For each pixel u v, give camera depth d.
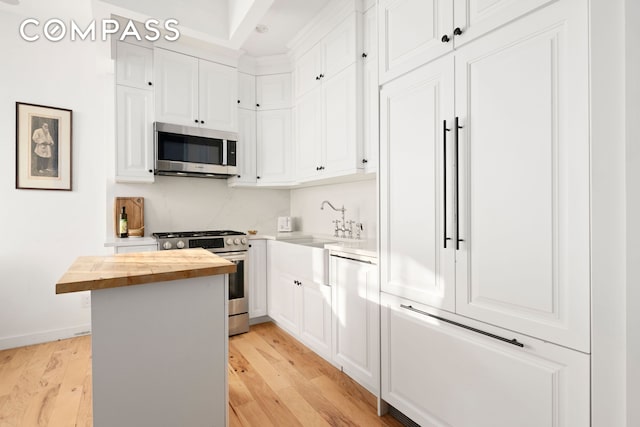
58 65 2.79
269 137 3.35
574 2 1.01
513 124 1.18
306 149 3.00
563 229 1.04
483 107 1.27
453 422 1.40
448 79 1.41
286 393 2.01
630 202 0.89
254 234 3.47
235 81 3.22
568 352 1.03
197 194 3.40
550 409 1.08
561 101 1.05
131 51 2.74
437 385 1.47
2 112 2.58
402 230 1.66
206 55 3.07
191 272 1.29
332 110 2.63
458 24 1.36
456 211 1.36
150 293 1.26
